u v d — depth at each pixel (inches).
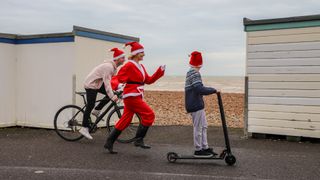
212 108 640.4
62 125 374.9
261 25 356.5
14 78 420.5
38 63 408.2
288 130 353.4
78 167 253.1
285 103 353.4
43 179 226.8
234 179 227.6
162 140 352.2
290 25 346.9
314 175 238.2
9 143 330.6
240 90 1354.6
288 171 246.5
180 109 640.4
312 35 340.8
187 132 396.2
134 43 291.6
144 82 293.7
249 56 363.6
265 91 359.9
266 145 331.0
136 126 333.1
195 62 263.3
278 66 354.0
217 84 2063.2
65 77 394.0
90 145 324.2
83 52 393.7
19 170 244.7
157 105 705.0
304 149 315.0
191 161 271.1
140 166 256.8
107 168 251.3
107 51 418.3
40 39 405.7
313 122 344.5
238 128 430.0
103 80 328.2
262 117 361.7
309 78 343.9
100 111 358.0
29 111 415.5
